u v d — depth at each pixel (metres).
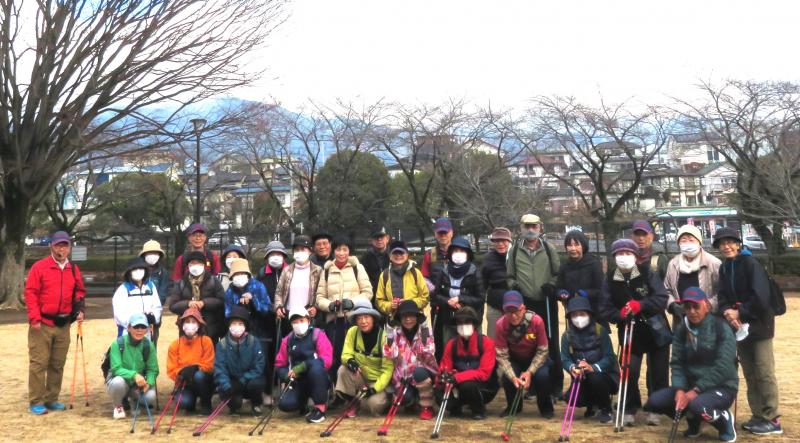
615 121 25.69
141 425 5.89
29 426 5.86
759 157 22.52
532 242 6.88
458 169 27.78
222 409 6.48
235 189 37.88
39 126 15.95
